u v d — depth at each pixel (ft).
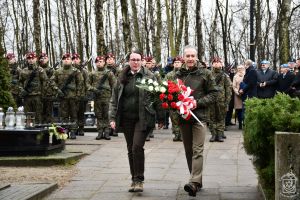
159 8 102.63
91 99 61.72
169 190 30.83
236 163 39.50
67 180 34.17
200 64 30.25
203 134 29.19
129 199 28.84
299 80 52.31
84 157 42.45
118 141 51.75
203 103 29.22
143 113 29.81
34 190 29.37
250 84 58.13
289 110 23.68
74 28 173.58
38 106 52.49
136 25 104.42
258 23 117.80
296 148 19.98
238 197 28.78
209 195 29.43
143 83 28.84
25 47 157.99
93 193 30.55
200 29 91.40
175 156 42.70
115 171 37.11
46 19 142.51
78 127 57.11
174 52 92.68
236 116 70.95
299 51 176.04
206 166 38.40
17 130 39.93
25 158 39.01
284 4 78.23
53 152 41.73
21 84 52.65
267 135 23.54
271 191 23.58
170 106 28.63
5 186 29.96
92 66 94.73
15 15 156.66
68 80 53.98
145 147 47.62
